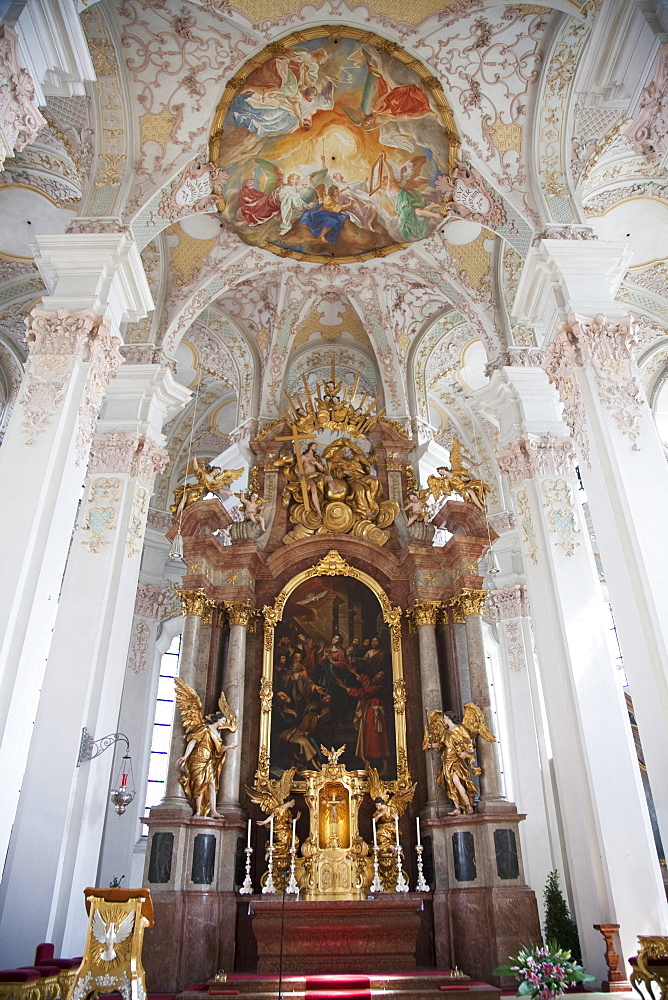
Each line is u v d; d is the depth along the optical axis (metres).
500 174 10.99
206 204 11.97
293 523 15.23
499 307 13.49
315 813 12.40
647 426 8.52
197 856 11.38
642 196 13.20
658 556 7.76
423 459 16.23
